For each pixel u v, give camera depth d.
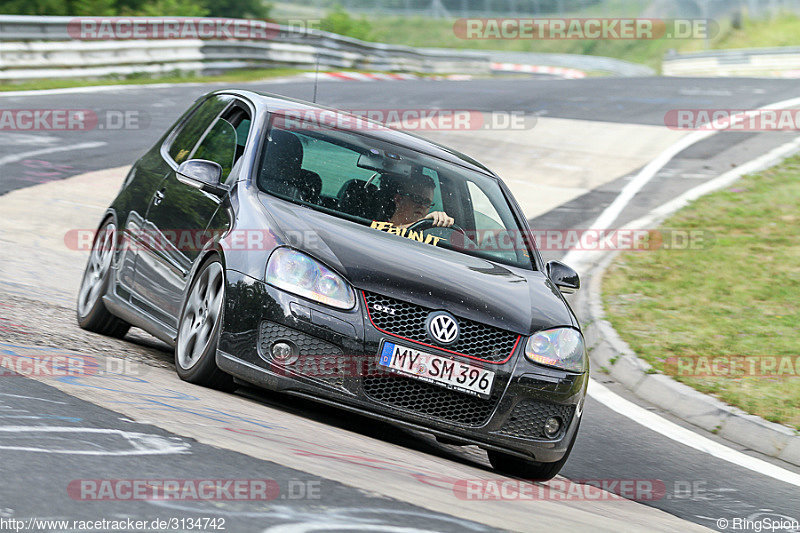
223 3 165.00
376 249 17.02
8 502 8.12
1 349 16.12
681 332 30.97
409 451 15.85
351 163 19.64
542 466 17.33
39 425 11.08
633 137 65.75
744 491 18.95
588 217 47.31
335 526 8.38
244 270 16.23
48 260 31.56
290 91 82.50
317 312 15.76
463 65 138.50
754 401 24.91
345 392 15.75
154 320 19.41
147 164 22.89
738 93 85.62
